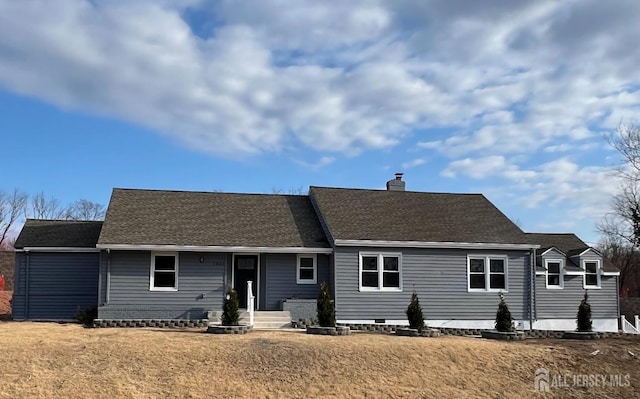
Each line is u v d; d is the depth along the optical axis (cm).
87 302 2597
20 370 1495
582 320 2325
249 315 2286
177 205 2716
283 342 1772
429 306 2577
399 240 2555
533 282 2733
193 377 1508
